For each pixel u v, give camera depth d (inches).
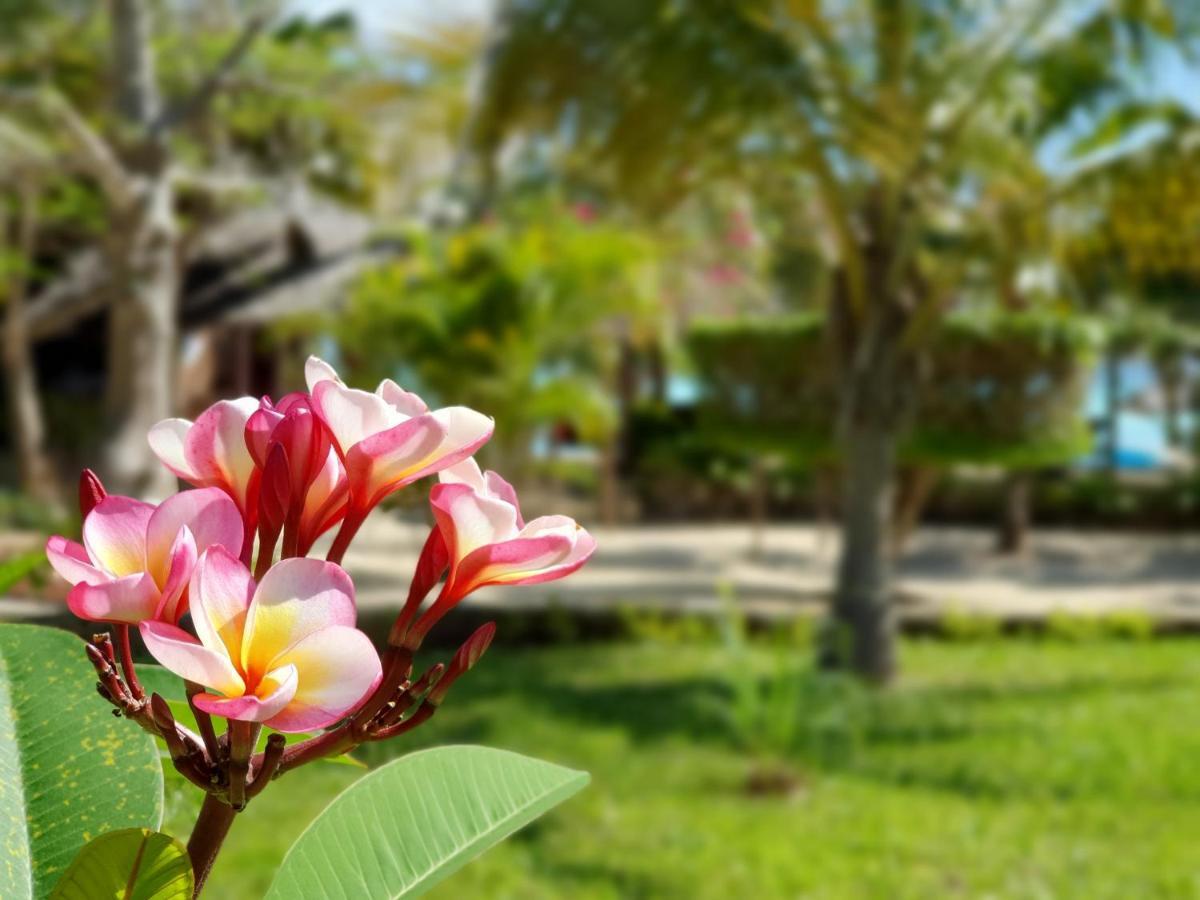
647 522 747.4
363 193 510.3
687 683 325.4
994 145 323.0
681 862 194.9
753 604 429.7
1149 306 664.4
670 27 284.4
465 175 417.7
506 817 31.0
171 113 360.8
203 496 24.9
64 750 29.6
